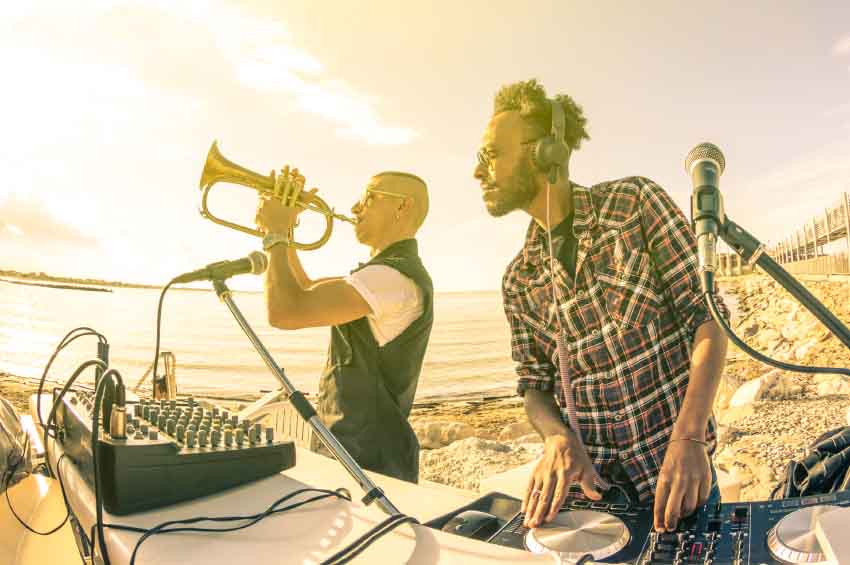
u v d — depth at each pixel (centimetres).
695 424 122
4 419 188
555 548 104
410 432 225
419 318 227
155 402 173
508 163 149
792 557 85
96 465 115
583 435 151
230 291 155
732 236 95
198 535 112
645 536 106
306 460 165
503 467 535
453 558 97
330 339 234
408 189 246
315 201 236
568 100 155
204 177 225
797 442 534
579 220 147
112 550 111
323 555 101
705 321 134
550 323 156
